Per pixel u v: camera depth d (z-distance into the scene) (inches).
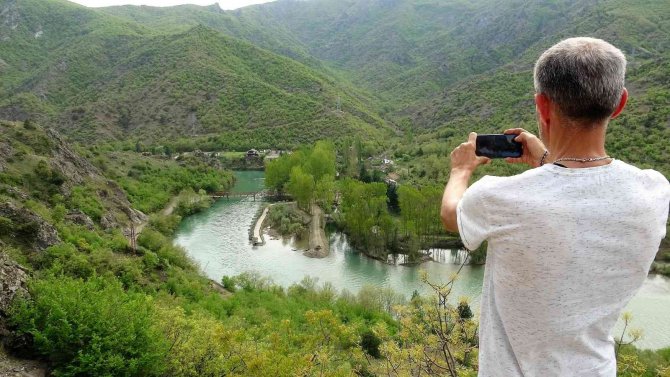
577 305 77.3
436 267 1923.0
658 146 2452.0
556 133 85.3
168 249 1708.9
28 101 6200.8
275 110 5836.6
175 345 655.1
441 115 5526.6
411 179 3122.5
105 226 1921.8
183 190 3002.0
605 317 79.3
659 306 1489.9
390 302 1449.3
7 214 1148.5
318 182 2731.3
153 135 5551.2
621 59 80.2
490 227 81.9
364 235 2167.8
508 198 80.0
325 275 1894.7
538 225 76.7
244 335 507.8
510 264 80.1
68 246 1175.6
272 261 2043.6
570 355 80.0
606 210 76.1
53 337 601.9
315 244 2185.0
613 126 2817.4
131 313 644.7
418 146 4185.5
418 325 246.4
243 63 7308.1
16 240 1096.2
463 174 105.0
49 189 1943.9
